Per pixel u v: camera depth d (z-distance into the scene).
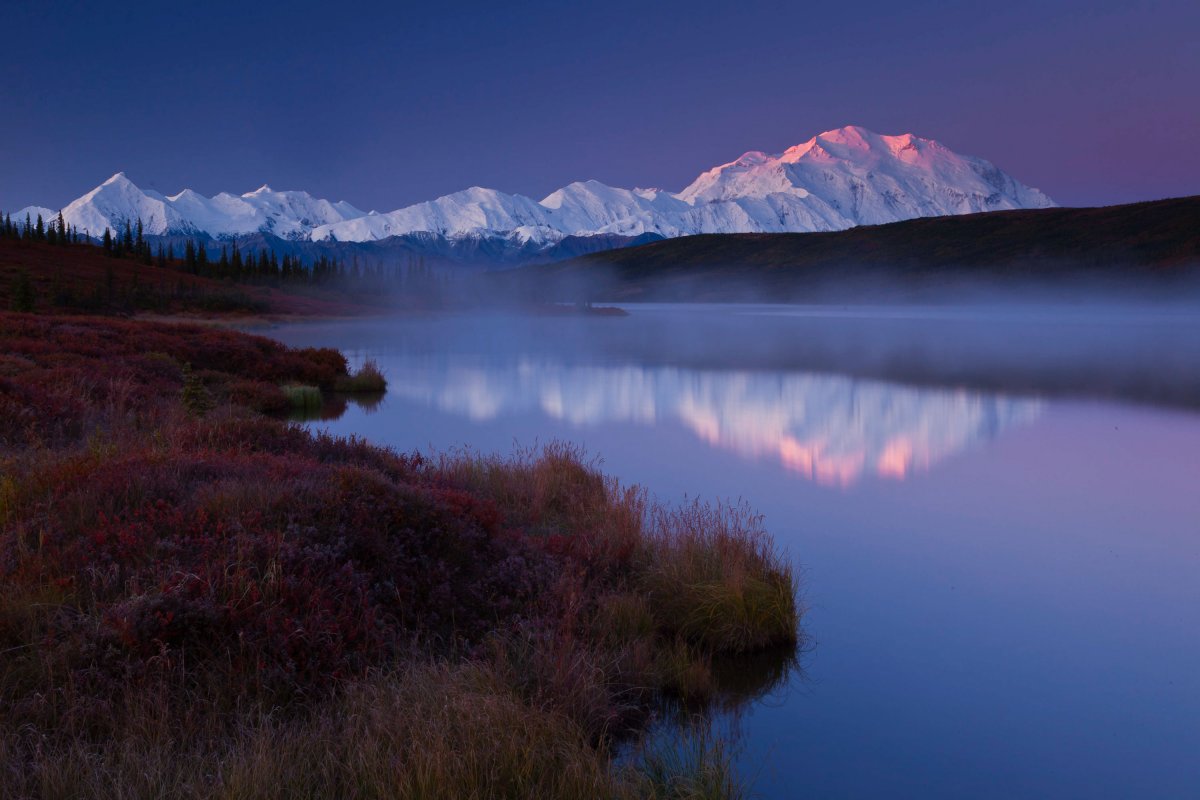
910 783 5.43
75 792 3.84
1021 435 21.02
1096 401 27.59
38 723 4.33
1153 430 21.83
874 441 20.00
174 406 15.86
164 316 85.75
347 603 5.86
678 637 7.16
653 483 15.00
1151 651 7.77
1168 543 11.36
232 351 29.41
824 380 34.16
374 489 7.39
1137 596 9.25
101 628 4.97
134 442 10.36
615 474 15.78
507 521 9.69
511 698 5.20
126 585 5.46
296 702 4.99
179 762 4.16
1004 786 5.43
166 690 4.64
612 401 27.30
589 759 4.70
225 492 6.92
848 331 80.56
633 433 20.81
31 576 5.45
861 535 11.67
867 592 9.29
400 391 29.62
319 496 7.13
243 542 6.00
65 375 16.39
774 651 7.51
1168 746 6.00
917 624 8.34
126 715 4.46
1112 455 18.36
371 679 5.25
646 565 8.58
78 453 8.62
